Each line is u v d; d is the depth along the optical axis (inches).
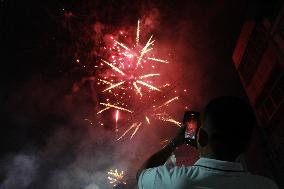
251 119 53.2
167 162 60.5
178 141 62.1
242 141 52.5
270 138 279.3
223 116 52.4
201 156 55.4
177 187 49.7
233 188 49.5
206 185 49.4
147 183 52.2
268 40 271.7
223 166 50.9
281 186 270.1
